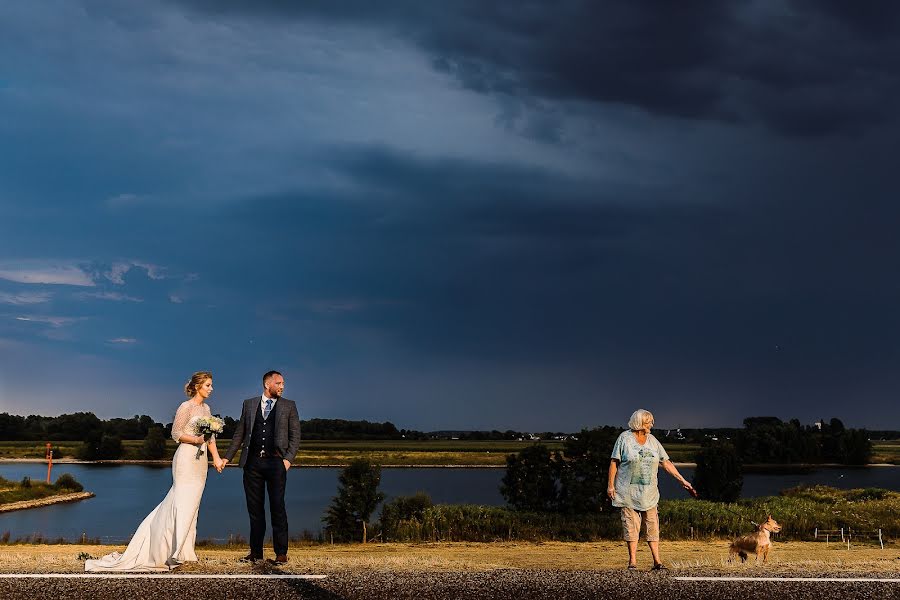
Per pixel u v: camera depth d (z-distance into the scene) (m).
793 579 9.04
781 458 139.12
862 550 25.52
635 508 10.73
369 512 34.16
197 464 10.58
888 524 31.95
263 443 10.85
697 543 28.58
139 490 91.31
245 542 33.72
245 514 58.72
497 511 34.62
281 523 10.79
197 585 8.70
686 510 33.22
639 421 10.97
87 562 9.98
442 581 8.86
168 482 104.81
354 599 8.23
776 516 32.62
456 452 173.62
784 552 23.83
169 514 10.16
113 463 158.38
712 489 42.66
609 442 35.97
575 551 26.09
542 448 36.06
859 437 136.38
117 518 61.69
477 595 8.34
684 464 127.75
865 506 35.81
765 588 8.63
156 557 10.04
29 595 8.32
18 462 158.12
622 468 10.91
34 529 52.66
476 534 33.16
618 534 32.94
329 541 34.28
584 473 35.41
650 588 8.62
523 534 32.66
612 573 9.44
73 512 66.81
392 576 9.11
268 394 11.10
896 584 8.82
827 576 9.27
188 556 10.28
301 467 140.25
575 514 34.72
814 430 147.25
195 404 10.68
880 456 155.25
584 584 8.76
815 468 132.75
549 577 9.09
